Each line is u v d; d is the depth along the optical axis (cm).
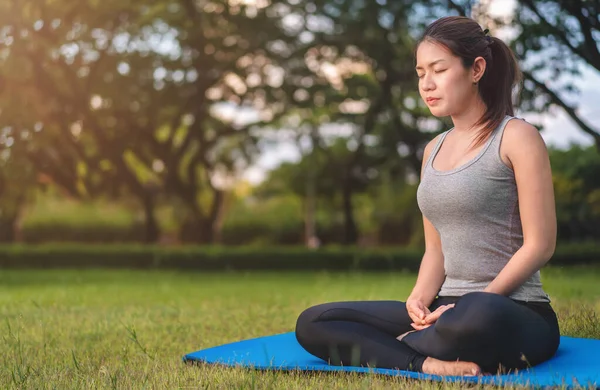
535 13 1000
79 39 1866
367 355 305
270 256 2250
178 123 2277
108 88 1998
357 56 2138
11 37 1608
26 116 1702
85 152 2075
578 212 2288
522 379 263
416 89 2014
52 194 3784
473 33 299
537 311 294
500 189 294
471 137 304
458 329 274
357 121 2277
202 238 2488
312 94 2173
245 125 2370
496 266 297
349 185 2636
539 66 1117
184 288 1259
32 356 389
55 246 2388
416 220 3391
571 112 1137
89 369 342
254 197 4094
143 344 437
